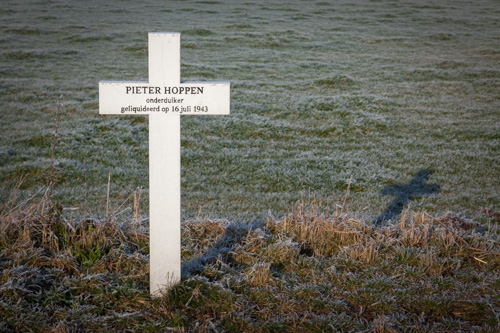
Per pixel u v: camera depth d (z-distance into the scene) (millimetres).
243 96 14484
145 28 27125
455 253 4734
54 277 3910
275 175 9195
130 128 11375
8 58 18922
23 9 31578
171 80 3449
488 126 12500
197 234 5020
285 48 23641
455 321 3467
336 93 15570
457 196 8336
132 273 4035
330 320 3451
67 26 26469
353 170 9516
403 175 9414
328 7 37156
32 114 12273
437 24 31812
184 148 10539
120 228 4758
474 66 19906
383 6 38062
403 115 13312
